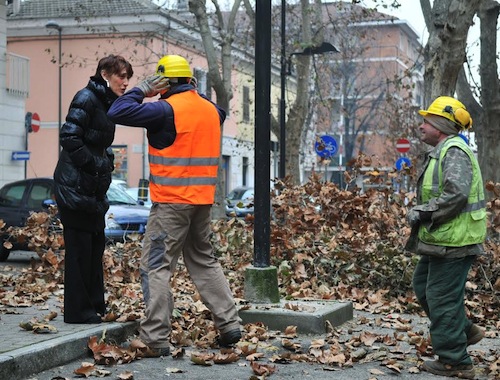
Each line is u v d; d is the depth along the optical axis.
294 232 11.23
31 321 6.92
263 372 5.93
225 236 11.76
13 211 16.06
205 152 6.39
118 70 6.94
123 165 40.41
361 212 11.20
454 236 6.00
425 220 6.07
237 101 47.25
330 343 7.14
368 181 11.55
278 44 37.12
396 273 10.61
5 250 16.12
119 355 6.12
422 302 6.41
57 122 40.41
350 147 54.78
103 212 7.00
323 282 10.66
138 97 6.28
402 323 8.52
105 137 6.91
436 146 6.22
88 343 6.27
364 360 6.64
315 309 7.83
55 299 9.27
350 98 59.97
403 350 7.11
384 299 10.31
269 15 7.91
